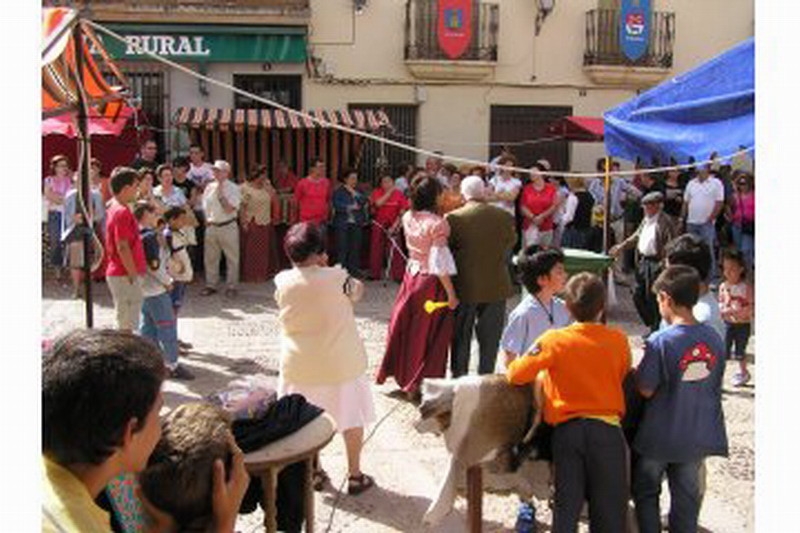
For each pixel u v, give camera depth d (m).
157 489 2.37
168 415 2.57
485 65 16.09
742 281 7.29
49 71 5.04
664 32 16.73
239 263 11.94
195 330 9.23
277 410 3.58
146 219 7.10
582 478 3.66
